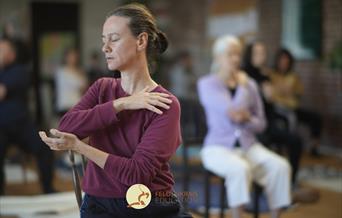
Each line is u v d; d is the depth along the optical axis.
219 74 6.72
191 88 15.05
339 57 10.91
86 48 17.36
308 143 12.27
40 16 16.83
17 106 7.76
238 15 14.38
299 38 12.74
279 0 13.16
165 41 3.29
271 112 8.71
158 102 3.00
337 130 12.04
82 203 3.29
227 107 6.49
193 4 16.14
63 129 3.07
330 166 10.84
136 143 3.07
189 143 6.96
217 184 8.95
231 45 6.65
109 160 2.95
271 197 6.41
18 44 8.32
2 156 7.86
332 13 11.83
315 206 8.05
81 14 17.33
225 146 6.52
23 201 6.62
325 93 12.24
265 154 6.51
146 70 3.18
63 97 12.12
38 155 7.88
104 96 3.24
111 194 3.08
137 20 3.07
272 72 11.19
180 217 3.25
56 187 9.05
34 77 16.48
